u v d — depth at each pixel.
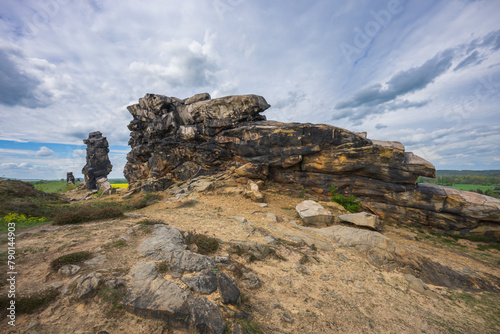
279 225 13.29
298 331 5.15
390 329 5.92
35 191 19.48
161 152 28.52
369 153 18.50
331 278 8.26
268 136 21.69
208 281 5.43
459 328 6.44
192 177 26.70
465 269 10.40
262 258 8.73
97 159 47.19
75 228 8.72
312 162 20.78
